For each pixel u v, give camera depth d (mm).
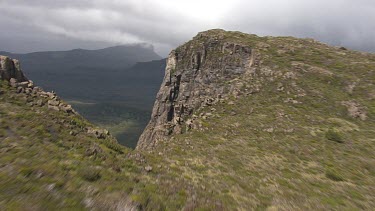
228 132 48344
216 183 24047
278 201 21109
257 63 96000
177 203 17078
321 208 20391
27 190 13359
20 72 31188
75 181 15680
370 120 56438
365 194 24922
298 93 70875
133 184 18234
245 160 33250
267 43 117125
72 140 22547
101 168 19109
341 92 70750
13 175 14461
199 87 116250
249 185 24438
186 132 53188
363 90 69625
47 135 21344
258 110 62125
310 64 90438
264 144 41312
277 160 34312
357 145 41656
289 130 48281
